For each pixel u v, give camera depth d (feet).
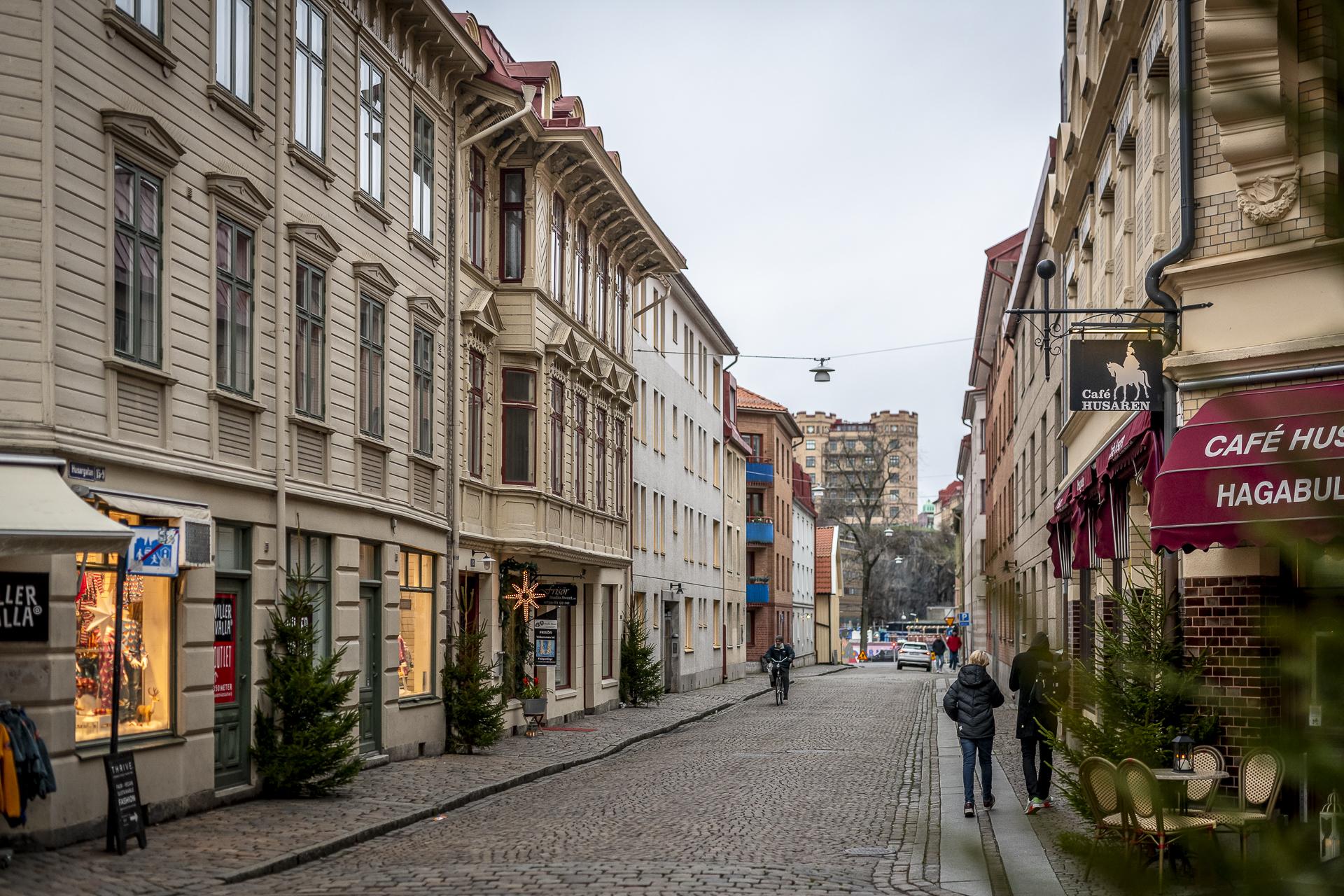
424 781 56.08
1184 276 38.60
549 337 87.30
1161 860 7.33
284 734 50.06
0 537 32.04
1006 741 82.12
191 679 44.42
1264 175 36.14
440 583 71.36
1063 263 84.79
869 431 629.51
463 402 76.18
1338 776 5.81
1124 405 39.78
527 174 84.23
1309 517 6.32
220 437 47.19
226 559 47.83
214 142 47.24
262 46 51.21
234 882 33.24
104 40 40.37
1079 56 70.74
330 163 57.31
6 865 32.96
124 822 35.99
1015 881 16.08
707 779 60.90
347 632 58.13
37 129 37.01
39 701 36.19
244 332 49.14
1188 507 33.22
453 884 33.35
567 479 91.45
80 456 37.60
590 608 104.58
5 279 36.47
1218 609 36.09
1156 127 45.73
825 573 304.50
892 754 73.77
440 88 72.38
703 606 163.94
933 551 392.06
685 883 33.63
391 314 64.28
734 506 191.01
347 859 37.70
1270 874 6.27
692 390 158.30
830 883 33.99
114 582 40.55
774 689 126.82
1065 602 82.43
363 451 60.44
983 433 202.90
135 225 41.83
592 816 47.91
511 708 83.20
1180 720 33.86
